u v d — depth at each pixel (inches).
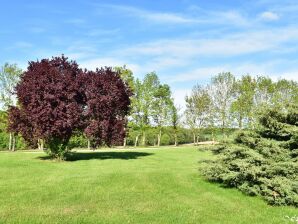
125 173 690.8
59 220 415.5
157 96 2201.0
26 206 467.2
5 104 1754.4
